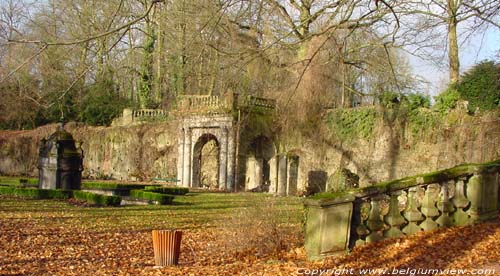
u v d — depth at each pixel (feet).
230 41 39.01
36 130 147.23
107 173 146.00
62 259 34.19
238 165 113.09
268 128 117.39
